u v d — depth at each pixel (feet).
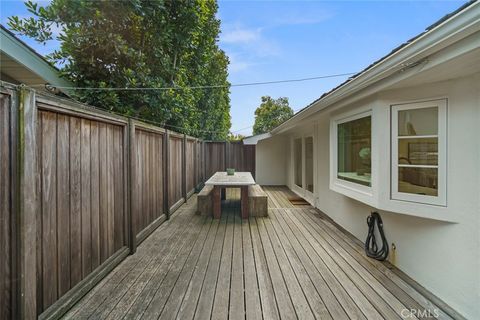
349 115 11.34
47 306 6.01
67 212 6.79
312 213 17.69
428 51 5.73
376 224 10.37
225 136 48.60
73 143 7.09
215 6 25.41
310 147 21.07
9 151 4.89
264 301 7.12
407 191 8.27
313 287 7.87
